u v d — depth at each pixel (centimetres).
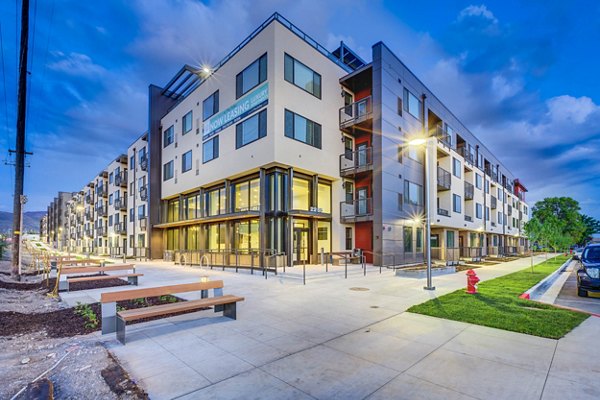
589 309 788
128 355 443
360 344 485
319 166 1933
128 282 1188
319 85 1998
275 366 406
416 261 2152
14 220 1322
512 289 975
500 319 607
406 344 483
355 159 2078
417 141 1041
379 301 806
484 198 3450
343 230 2055
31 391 337
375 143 1927
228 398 328
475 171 3247
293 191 1859
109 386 354
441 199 2616
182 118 2630
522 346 471
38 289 1056
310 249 1941
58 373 386
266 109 1730
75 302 810
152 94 3017
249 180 1962
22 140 1370
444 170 2525
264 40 1783
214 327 578
